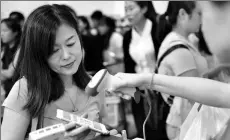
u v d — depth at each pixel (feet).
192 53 5.69
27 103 3.35
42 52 3.25
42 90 3.37
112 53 12.27
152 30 7.87
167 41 5.80
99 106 4.05
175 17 5.78
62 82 3.69
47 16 3.22
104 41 12.36
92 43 12.16
